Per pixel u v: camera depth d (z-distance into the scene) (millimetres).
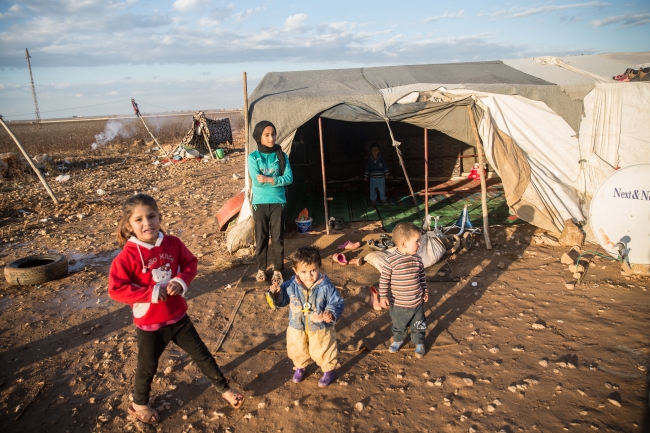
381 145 12414
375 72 8961
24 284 6555
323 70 9242
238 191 13328
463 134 7293
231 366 4207
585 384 3600
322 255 6969
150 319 3166
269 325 4945
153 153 25031
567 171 7473
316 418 3445
